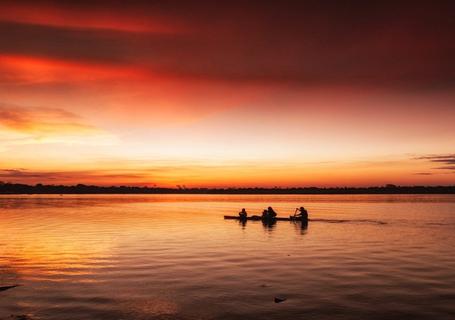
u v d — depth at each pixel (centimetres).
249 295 1789
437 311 1576
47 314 1565
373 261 2475
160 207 10544
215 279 2052
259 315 1552
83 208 9656
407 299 1717
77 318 1521
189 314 1566
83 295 1803
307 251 2842
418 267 2300
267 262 2461
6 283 2009
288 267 2316
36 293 1834
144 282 2005
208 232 4053
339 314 1555
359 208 9238
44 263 2483
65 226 4812
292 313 1570
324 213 7238
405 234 3778
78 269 2305
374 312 1573
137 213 7600
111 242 3347
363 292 1819
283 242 3281
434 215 6456
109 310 1609
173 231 4175
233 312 1584
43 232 4134
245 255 2697
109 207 10356
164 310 1609
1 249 3017
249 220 5478
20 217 6412
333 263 2422
